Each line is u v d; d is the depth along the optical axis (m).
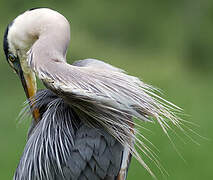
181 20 28.16
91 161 5.95
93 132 5.98
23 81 6.71
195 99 18.12
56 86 5.68
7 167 12.58
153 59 25.00
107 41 26.34
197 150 13.31
